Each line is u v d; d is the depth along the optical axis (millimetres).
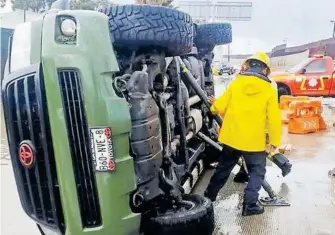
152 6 3086
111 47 2738
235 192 5039
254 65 4199
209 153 5863
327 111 13953
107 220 2709
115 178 2693
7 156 7188
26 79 2652
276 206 4535
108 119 2635
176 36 3113
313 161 6660
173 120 3855
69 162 2611
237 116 4156
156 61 3229
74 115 2613
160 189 3113
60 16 2629
